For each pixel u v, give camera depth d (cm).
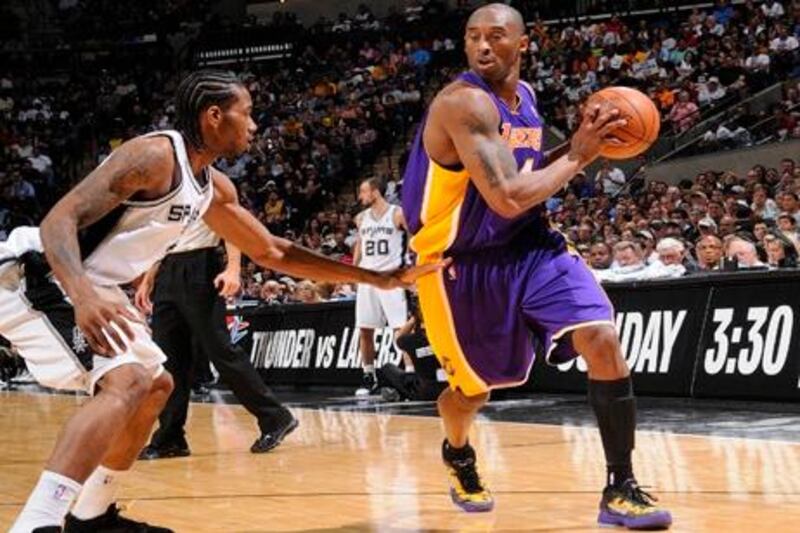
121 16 2655
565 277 365
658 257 892
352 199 1903
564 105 1806
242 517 400
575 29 2042
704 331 760
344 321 1093
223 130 318
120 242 310
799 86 1573
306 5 2617
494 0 2270
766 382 714
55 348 314
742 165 1510
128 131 2325
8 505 443
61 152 2286
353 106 2083
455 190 366
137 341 316
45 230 286
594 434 620
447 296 376
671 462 500
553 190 340
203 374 1136
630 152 346
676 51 1827
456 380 388
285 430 608
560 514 387
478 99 351
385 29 2317
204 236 597
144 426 339
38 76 2586
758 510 379
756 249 921
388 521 385
